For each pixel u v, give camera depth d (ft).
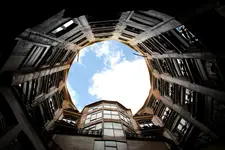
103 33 61.00
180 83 57.72
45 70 51.65
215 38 30.27
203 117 46.88
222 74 34.35
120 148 53.21
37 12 23.30
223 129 37.60
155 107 90.17
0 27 23.36
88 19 44.50
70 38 52.60
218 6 26.13
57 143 51.11
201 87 45.19
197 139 49.44
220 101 38.06
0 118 30.60
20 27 24.03
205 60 39.29
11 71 32.48
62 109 85.71
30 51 36.32
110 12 25.86
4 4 21.98
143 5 25.40
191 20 29.25
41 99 54.08
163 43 52.42
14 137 32.17
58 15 30.58
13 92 33.60
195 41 38.42
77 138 54.65
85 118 83.35
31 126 38.29
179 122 63.10
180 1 26.25
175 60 55.52
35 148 36.04
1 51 26.81
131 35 61.46
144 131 72.28
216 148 31.50
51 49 47.01
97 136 57.16
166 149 54.54
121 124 70.13
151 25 44.32
